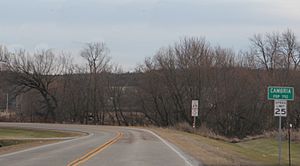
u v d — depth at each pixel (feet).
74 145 98.63
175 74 251.19
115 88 301.84
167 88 254.27
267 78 243.60
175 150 86.17
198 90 242.78
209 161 65.77
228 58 248.32
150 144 102.73
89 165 57.67
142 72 273.54
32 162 61.26
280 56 258.78
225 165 61.41
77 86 311.88
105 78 308.81
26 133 199.93
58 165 57.41
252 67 256.11
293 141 142.10
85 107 309.42
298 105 230.07
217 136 176.04
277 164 70.64
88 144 102.12
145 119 284.41
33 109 315.37
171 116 257.34
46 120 304.91
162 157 70.90
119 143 105.50
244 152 105.40
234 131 239.09
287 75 243.40
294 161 97.25
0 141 140.46
